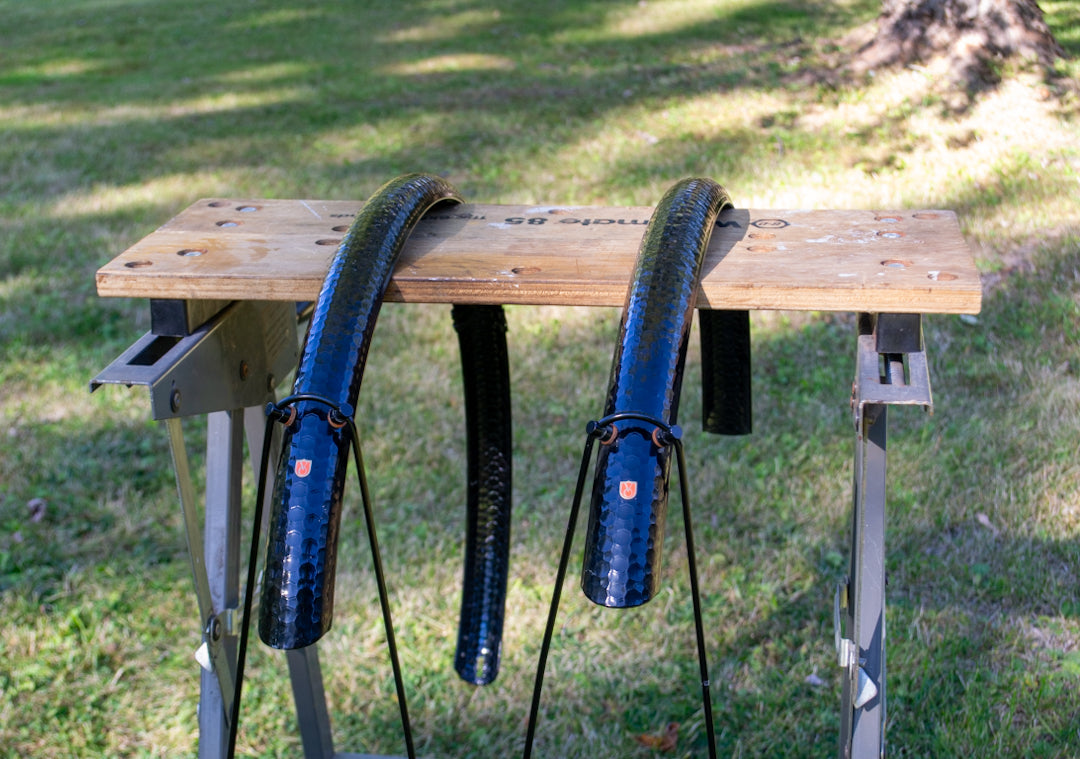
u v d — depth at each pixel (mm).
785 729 2711
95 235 5941
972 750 2578
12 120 8273
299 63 9547
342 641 3090
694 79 8023
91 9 12703
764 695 2814
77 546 3525
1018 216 5270
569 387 4262
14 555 3453
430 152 6875
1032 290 4648
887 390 1499
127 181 6773
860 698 1696
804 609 3111
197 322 1773
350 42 10234
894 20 7652
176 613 3240
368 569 3367
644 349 1448
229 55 10047
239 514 2035
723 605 3141
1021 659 2846
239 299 1747
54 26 11891
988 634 2936
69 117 8281
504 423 2369
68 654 3059
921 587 3135
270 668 3027
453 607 3205
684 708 2801
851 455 3758
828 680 2852
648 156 6457
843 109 6957
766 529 3439
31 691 2949
